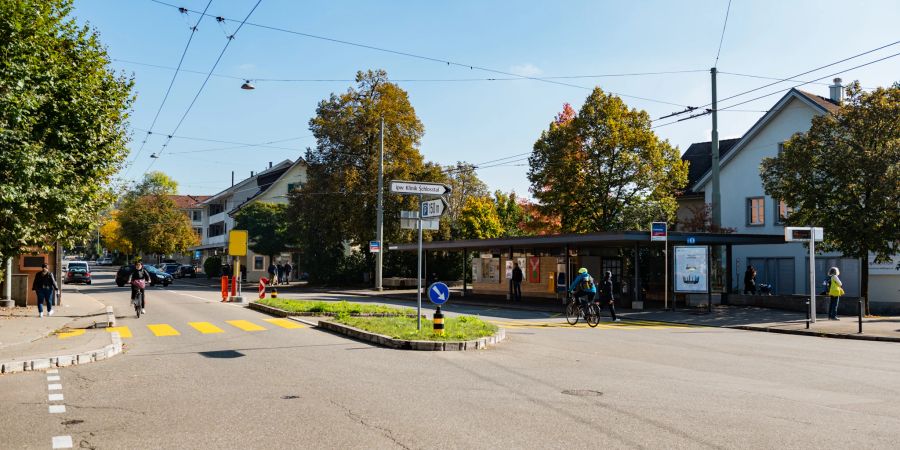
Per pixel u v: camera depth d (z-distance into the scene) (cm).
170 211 8344
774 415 778
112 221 9506
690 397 883
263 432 687
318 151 4788
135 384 959
